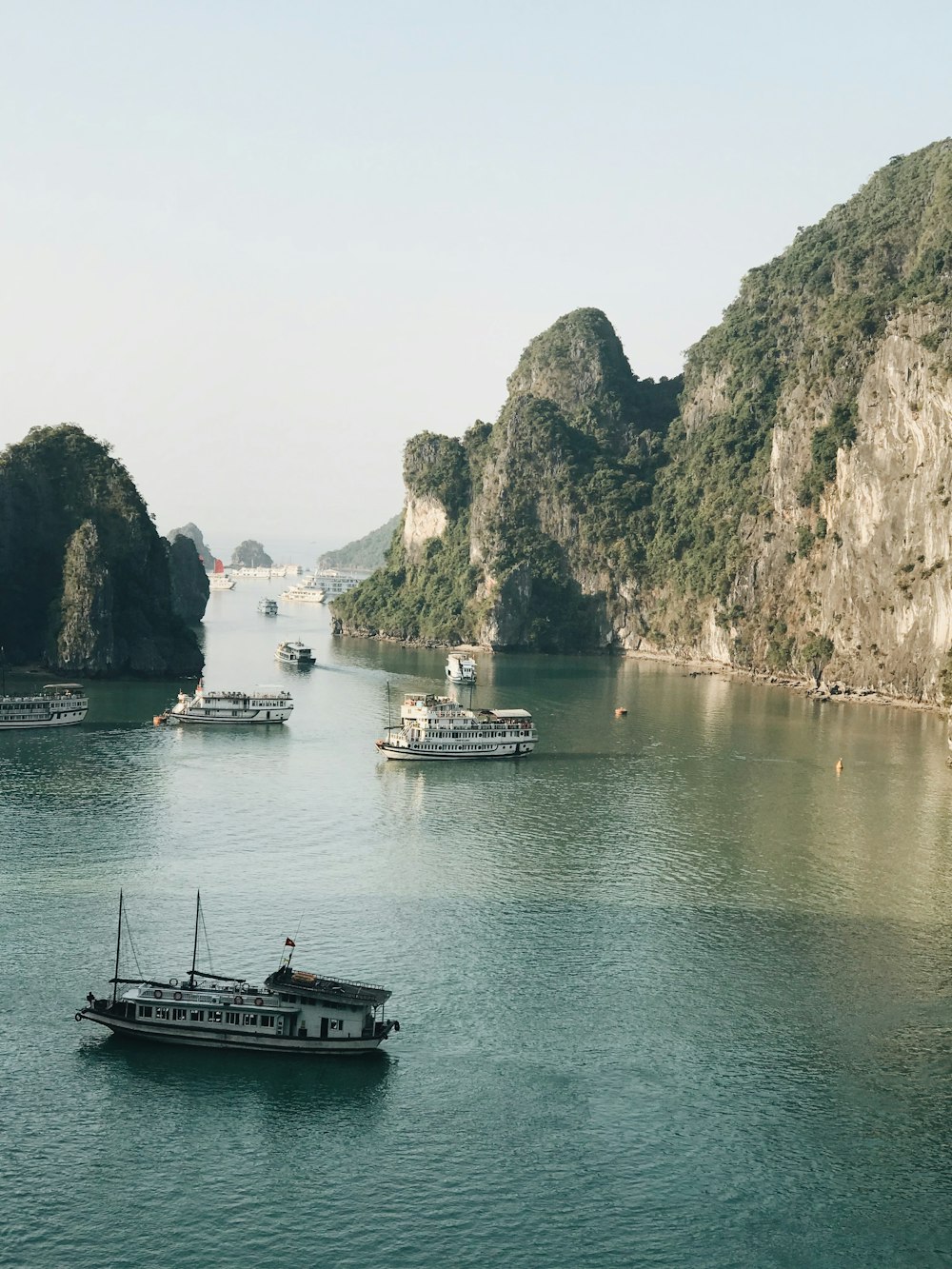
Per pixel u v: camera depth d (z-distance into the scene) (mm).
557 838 139500
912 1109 82625
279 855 130125
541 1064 87062
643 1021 93312
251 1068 85812
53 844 130625
